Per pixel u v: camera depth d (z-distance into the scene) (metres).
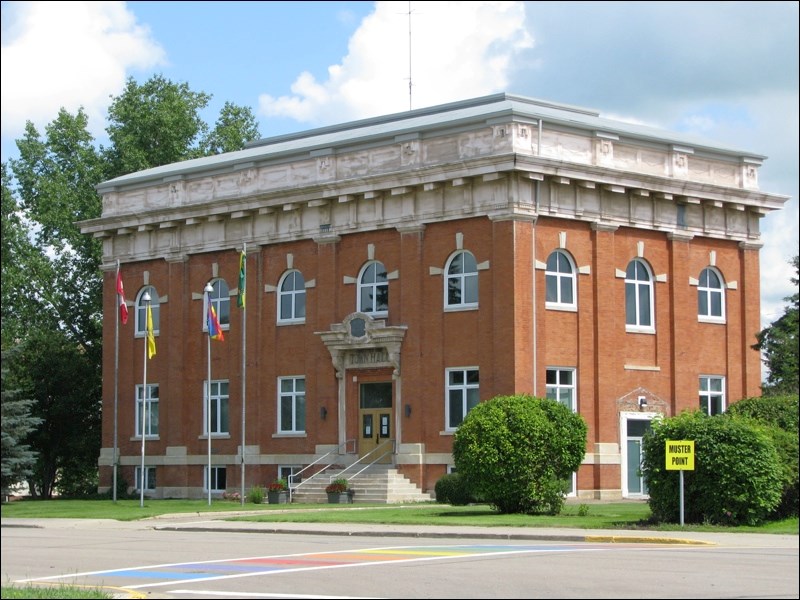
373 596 20.12
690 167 54.22
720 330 55.00
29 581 23.44
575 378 49.47
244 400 53.03
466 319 49.19
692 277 54.00
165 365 60.50
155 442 60.75
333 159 54.16
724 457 33.62
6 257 68.25
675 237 53.25
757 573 22.69
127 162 78.56
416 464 49.84
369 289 53.03
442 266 50.09
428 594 20.22
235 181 58.09
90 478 75.12
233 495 55.12
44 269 72.88
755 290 56.22
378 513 41.72
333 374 53.56
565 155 49.81
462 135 49.81
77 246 76.12
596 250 50.44
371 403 52.72
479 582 21.73
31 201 77.88
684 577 22.08
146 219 60.81
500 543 30.91
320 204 54.06
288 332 55.84
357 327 52.16
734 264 55.81
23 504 54.19
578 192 49.94
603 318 50.31
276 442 55.78
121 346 62.72
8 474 28.28
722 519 34.12
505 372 47.41
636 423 51.06
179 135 81.62
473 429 40.38
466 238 49.38
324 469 52.81
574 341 49.62
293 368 55.50
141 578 23.84
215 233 58.88
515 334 47.28
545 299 48.75
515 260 47.59
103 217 62.84
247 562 26.62
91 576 24.44
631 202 51.78
